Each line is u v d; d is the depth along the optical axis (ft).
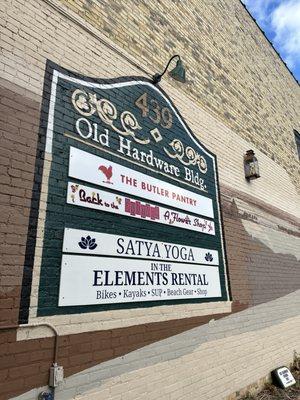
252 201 23.32
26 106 11.48
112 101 14.75
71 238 11.46
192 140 19.20
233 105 25.02
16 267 9.95
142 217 14.29
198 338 15.24
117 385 11.55
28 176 10.89
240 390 16.74
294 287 25.30
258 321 19.79
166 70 18.24
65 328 10.61
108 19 16.12
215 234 18.40
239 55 28.73
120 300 12.37
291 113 36.76
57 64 12.99
